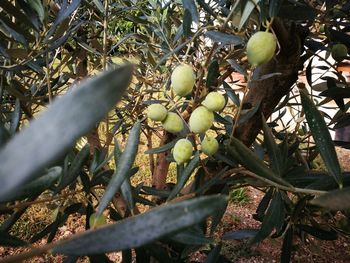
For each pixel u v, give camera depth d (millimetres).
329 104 910
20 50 258
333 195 112
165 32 400
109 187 149
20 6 246
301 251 603
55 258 674
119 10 425
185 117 323
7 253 733
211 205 87
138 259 190
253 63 180
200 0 216
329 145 186
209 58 243
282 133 494
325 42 335
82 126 64
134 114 495
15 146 61
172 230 88
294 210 270
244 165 191
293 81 299
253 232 310
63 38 273
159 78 445
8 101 405
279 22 236
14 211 233
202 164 251
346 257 742
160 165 469
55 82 414
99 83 65
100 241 90
